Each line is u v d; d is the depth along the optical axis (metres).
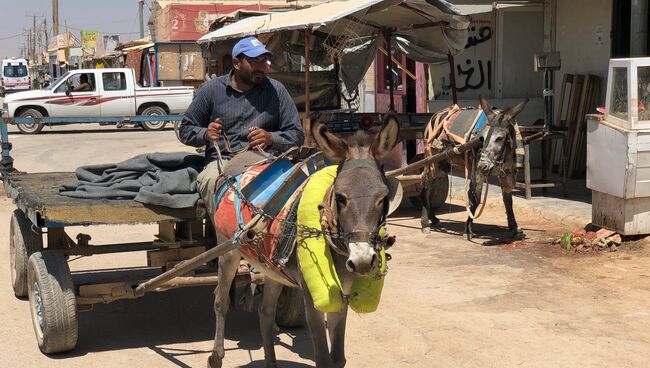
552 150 14.09
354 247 3.66
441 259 8.77
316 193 4.17
